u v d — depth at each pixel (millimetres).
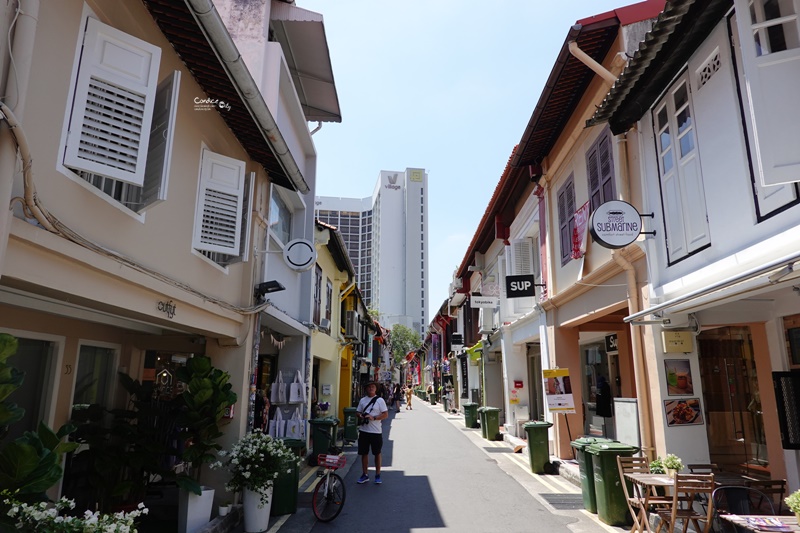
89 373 7945
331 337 17656
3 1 3305
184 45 6082
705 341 8625
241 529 7422
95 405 7207
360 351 25375
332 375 18125
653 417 7277
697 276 6039
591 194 9438
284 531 7340
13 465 3568
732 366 8445
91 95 4418
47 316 6750
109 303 4871
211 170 7160
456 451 15156
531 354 18125
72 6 4324
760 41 4465
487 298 17703
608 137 8633
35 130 3900
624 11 7910
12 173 3277
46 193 4008
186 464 8336
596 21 7883
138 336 9023
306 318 12953
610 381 12914
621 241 6809
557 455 11758
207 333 7637
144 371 9375
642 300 7520
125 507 7500
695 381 7164
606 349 13156
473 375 25516
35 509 3475
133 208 5359
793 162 4039
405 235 103438
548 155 12086
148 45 4844
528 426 11633
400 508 8523
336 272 18453
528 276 12656
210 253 7703
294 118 11836
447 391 34750
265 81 9812
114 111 4547
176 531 7035
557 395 11062
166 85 5391
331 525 7613
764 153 4086
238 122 7730
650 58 6285
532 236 14734
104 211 4812
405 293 101375
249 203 8133
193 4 4934
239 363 8289
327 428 12828
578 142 10211
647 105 7277
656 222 7129
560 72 8766
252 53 9758
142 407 7520
